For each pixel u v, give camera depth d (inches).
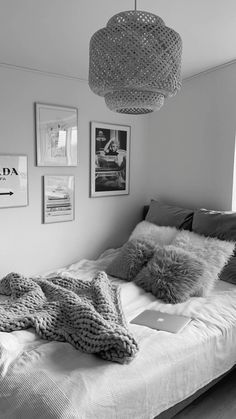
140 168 144.9
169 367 59.6
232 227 97.0
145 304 83.2
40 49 95.7
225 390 79.7
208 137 118.2
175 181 133.6
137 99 57.2
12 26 81.4
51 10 73.9
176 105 129.6
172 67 54.6
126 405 52.2
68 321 66.9
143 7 73.2
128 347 56.2
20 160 112.1
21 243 116.3
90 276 102.4
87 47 94.5
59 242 125.5
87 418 46.8
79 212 129.3
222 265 91.0
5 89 107.0
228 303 82.4
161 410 58.5
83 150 127.0
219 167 115.4
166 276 87.3
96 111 128.6
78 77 121.0
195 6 72.7
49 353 58.1
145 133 144.1
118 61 52.5
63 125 120.3
